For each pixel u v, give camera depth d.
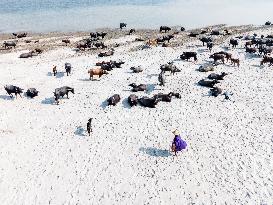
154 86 38.09
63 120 31.45
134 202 20.97
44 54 52.22
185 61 46.34
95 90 37.59
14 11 95.44
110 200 21.23
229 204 20.39
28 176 23.77
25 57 50.69
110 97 34.06
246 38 56.12
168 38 57.00
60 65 46.56
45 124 30.91
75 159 25.45
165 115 31.45
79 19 81.88
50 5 104.00
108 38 61.78
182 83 38.69
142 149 26.28
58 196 21.75
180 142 24.84
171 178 22.91
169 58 47.91
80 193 21.94
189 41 57.25
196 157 24.98
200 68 42.22
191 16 82.88
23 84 40.19
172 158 25.00
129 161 24.92
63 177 23.52
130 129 29.27
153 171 23.70
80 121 31.08
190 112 31.84
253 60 45.88
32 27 73.81
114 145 27.02
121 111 32.59
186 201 20.83
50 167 24.66
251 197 20.83
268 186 21.66
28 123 31.22
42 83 40.34
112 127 29.75
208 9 92.44
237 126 29.09
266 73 40.94
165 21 77.38
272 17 78.19
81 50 54.09
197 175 23.08
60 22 78.62
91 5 102.94
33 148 27.17
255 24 71.00
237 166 23.78
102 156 25.66
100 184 22.67
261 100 33.78
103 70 41.94
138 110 32.69
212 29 66.88
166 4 102.44
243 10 89.19
